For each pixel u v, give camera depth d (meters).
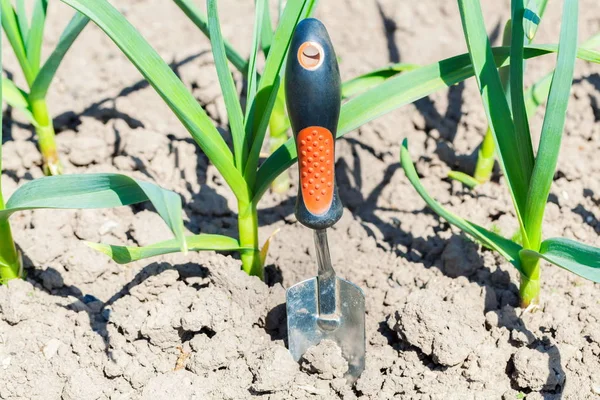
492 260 1.12
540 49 1.03
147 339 1.05
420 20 1.38
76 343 1.05
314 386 1.03
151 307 1.06
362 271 1.12
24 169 1.23
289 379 1.02
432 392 1.02
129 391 1.03
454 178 1.21
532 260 1.04
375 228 1.18
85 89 1.30
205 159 1.24
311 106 0.91
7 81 1.17
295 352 1.04
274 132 1.16
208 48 1.32
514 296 1.10
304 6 1.01
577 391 1.03
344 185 1.22
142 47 0.98
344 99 1.30
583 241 1.16
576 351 1.05
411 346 1.05
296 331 1.03
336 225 1.16
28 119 1.20
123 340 1.05
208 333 1.07
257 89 1.03
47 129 1.20
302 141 0.93
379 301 1.10
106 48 1.36
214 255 1.11
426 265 1.14
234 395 1.03
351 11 1.39
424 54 1.35
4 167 1.22
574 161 1.20
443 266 1.13
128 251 1.00
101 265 1.12
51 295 1.11
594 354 1.05
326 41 0.92
